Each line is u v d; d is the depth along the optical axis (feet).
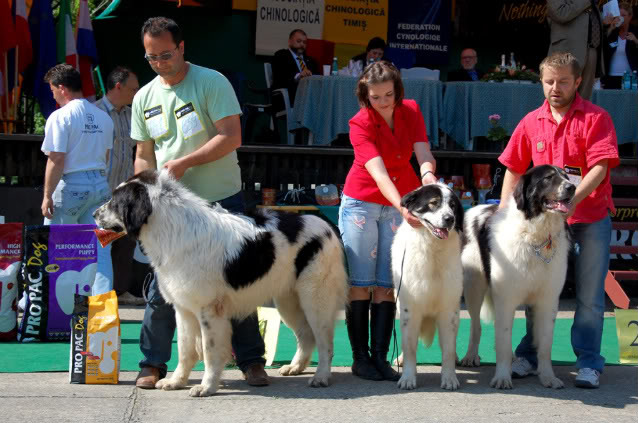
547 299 16.11
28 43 33.01
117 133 26.37
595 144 16.02
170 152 16.20
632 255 29.58
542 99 33.68
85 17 35.63
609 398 15.29
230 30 44.70
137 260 26.30
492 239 16.39
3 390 15.29
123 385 15.92
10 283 20.86
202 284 14.71
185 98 15.84
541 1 45.65
